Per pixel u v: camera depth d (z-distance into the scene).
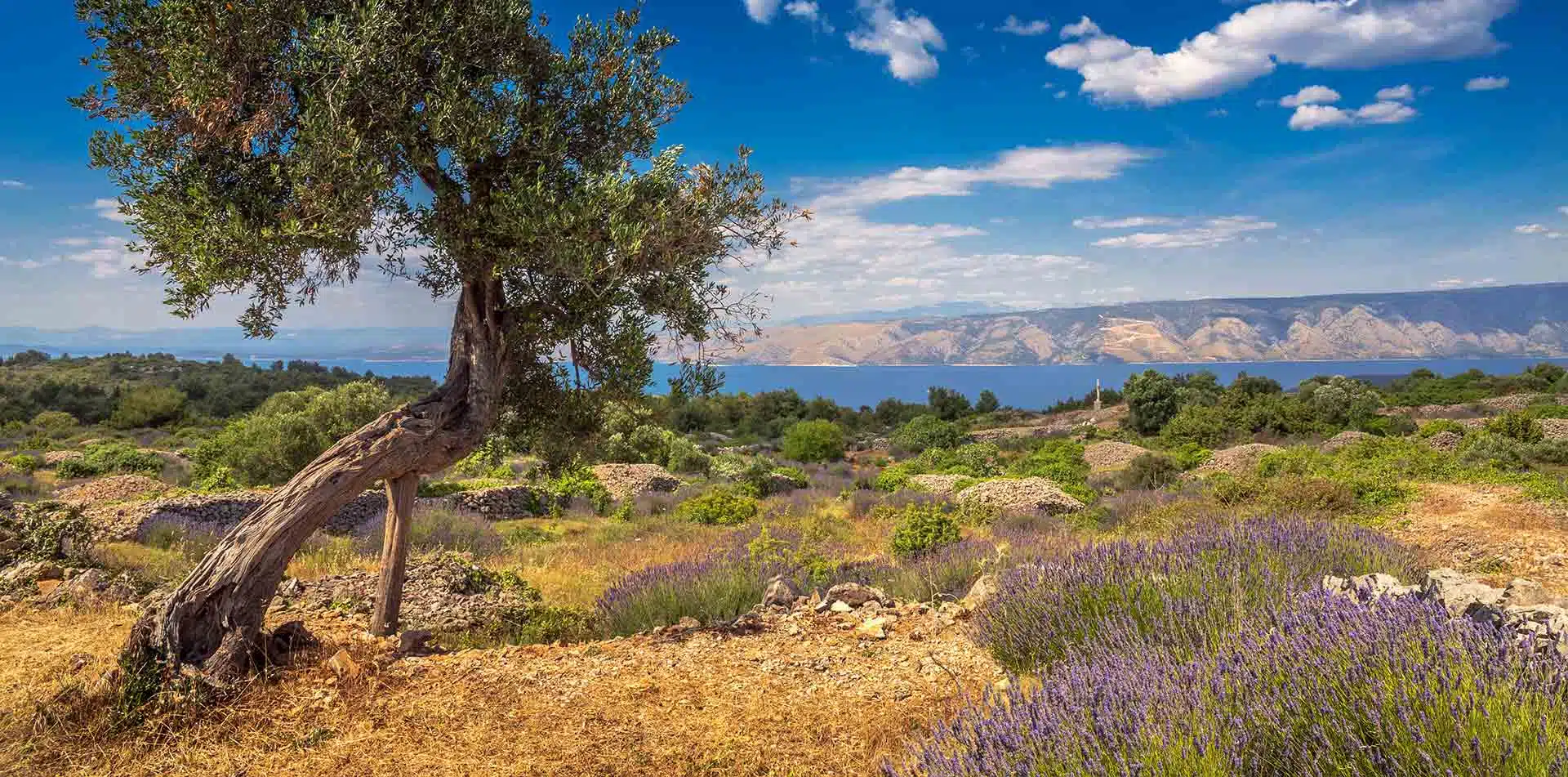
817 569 9.81
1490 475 16.17
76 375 76.06
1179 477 25.31
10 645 5.99
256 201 5.74
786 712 4.61
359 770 3.98
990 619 5.59
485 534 15.64
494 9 5.75
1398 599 3.42
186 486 22.53
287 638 5.73
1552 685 2.52
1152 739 2.54
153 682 4.74
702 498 21.17
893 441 47.91
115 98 5.55
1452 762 2.21
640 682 5.22
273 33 5.42
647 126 6.44
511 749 4.18
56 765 4.04
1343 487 13.47
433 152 5.73
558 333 6.21
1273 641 3.16
